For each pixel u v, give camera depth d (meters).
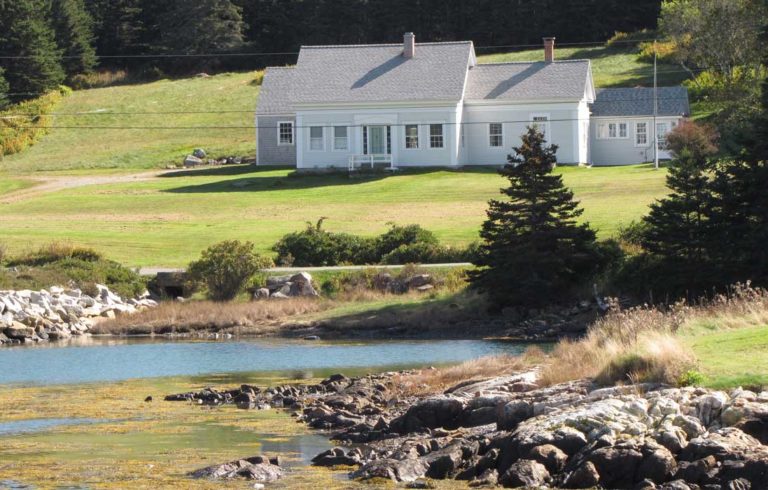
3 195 128.88
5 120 172.12
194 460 33.94
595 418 30.39
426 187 114.94
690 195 68.44
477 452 31.80
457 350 61.44
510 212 74.75
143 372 56.19
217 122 171.75
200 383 51.50
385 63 131.12
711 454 28.02
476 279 73.69
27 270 85.06
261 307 78.25
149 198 119.06
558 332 66.69
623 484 28.33
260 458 33.09
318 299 80.06
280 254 90.75
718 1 135.50
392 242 89.44
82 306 80.31
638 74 167.75
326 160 127.75
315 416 40.84
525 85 127.31
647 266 70.12
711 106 130.38
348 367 55.78
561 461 29.48
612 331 43.06
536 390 36.66
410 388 44.56
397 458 31.80
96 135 170.62
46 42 190.62
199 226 103.25
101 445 36.50
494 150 127.62
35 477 31.75
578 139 124.62
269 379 52.34
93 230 102.62
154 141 164.62
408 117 125.44
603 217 90.00
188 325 76.38
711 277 66.31
